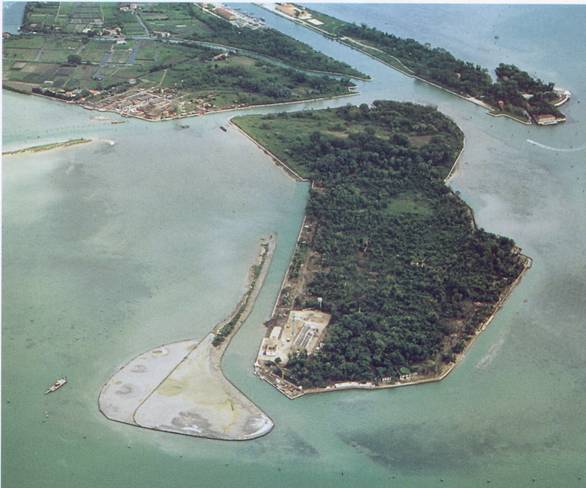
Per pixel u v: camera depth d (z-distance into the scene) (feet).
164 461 655.35
